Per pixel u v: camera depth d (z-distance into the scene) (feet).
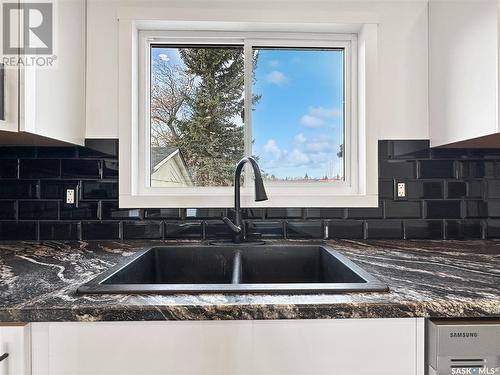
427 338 2.36
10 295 2.46
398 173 4.95
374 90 4.96
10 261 3.56
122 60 4.84
